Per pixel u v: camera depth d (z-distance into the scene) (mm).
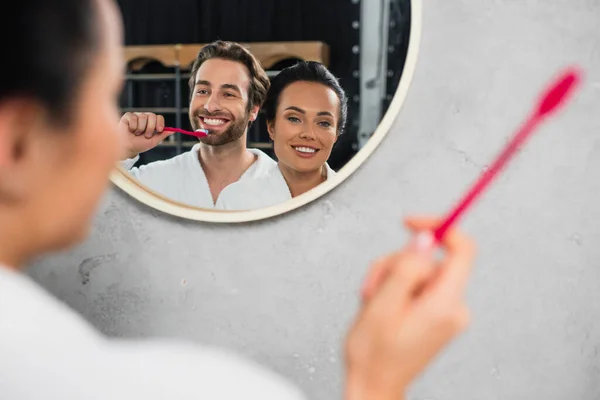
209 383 246
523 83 987
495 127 1000
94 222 1130
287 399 258
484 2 982
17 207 280
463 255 325
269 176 1026
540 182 1006
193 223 1104
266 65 989
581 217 1006
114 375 241
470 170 1012
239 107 1007
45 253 306
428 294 304
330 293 1076
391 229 1041
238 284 1104
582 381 1032
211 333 1123
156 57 1019
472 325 1047
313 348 1095
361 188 1038
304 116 992
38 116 269
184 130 1029
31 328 244
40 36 262
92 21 280
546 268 1021
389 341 294
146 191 1070
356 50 966
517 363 1043
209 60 1003
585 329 1024
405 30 958
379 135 981
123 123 1039
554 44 977
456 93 1000
